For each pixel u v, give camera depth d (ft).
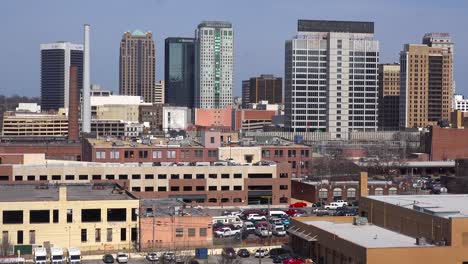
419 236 594.65
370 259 526.57
